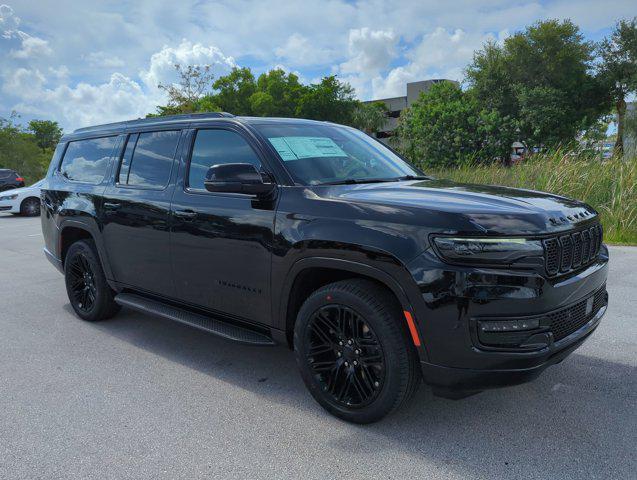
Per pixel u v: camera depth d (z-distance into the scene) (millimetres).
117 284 4465
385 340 2684
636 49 34531
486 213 2541
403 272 2566
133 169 4266
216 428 2939
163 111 32125
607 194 8891
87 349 4234
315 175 3307
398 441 2750
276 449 2711
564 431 2807
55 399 3332
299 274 3051
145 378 3643
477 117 36844
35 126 97250
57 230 5043
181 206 3697
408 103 68688
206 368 3812
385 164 3850
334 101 57938
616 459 2541
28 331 4723
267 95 55719
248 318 3408
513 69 36844
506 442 2715
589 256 2887
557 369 3586
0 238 11422
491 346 2463
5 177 23078
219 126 3686
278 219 3107
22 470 2562
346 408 2932
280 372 3723
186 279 3740
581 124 35156
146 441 2814
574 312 2748
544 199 2973
